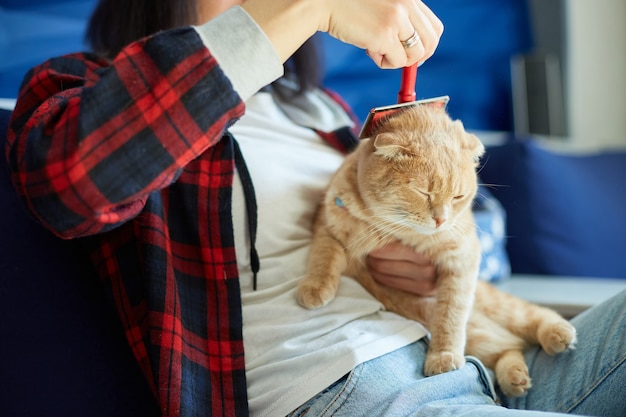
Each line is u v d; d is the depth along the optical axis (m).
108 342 1.01
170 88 0.74
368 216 1.17
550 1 2.58
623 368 0.94
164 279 0.94
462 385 0.96
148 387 1.01
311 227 1.21
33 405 0.92
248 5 0.82
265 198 1.10
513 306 1.28
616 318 1.01
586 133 2.75
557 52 2.62
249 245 1.06
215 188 1.02
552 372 1.07
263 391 0.95
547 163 2.20
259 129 1.21
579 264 2.12
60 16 1.87
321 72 1.43
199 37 0.76
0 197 1.00
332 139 1.34
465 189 1.19
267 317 1.02
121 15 1.20
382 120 1.18
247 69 0.77
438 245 1.16
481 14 2.47
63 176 0.73
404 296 1.21
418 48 0.92
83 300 1.02
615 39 2.75
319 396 0.90
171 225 1.02
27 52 1.82
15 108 0.96
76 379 0.96
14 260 0.98
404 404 0.87
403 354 0.98
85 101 0.74
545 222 2.15
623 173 2.26
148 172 0.75
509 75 2.53
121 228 1.00
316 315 1.02
